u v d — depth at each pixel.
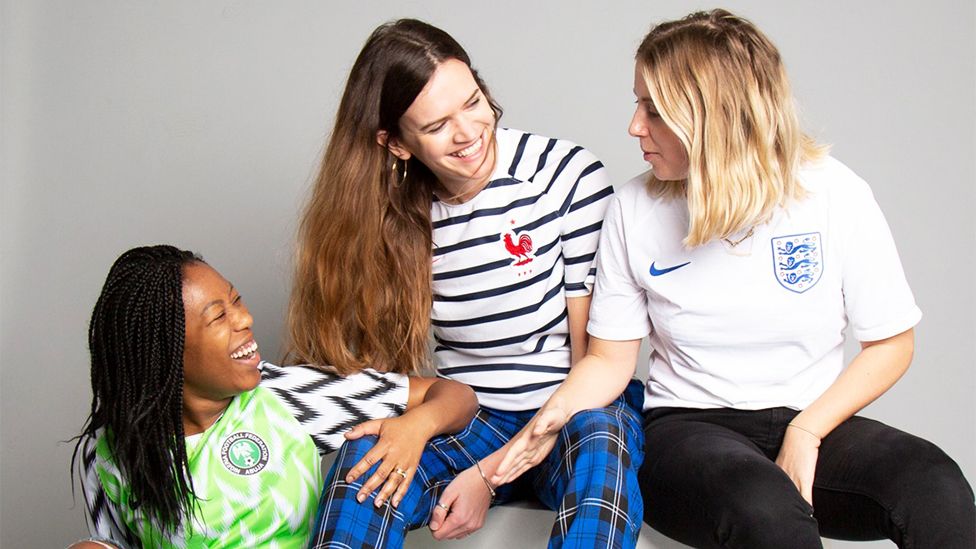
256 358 1.56
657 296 1.68
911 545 1.38
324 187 1.80
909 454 1.45
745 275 1.62
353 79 1.74
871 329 1.60
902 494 1.41
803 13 2.46
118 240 2.71
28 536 2.76
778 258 1.61
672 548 1.69
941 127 2.43
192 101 2.67
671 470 1.53
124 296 1.50
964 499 1.38
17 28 2.72
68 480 2.76
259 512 1.57
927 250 2.46
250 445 1.59
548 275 1.79
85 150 2.71
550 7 2.52
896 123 2.45
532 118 2.54
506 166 1.77
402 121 1.67
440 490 1.68
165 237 2.70
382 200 1.78
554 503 1.65
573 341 1.85
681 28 1.56
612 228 1.72
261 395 1.64
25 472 2.76
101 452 1.57
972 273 2.45
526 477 1.82
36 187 2.73
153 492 1.53
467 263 1.78
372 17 2.59
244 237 2.66
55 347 2.74
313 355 1.81
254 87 2.64
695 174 1.52
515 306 1.79
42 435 2.76
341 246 1.79
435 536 1.63
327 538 1.43
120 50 2.69
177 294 1.49
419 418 1.61
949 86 2.42
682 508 1.50
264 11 2.63
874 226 1.59
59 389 2.75
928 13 2.42
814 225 1.60
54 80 2.72
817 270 1.60
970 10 2.40
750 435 1.65
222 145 2.66
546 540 1.78
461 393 1.73
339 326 1.80
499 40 2.55
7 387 2.75
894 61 2.44
